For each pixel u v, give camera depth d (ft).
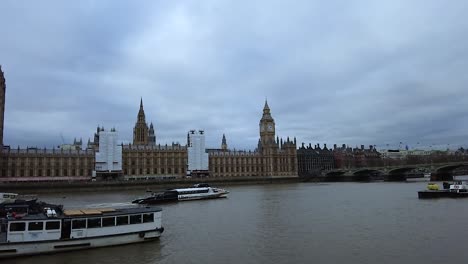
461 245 158.10
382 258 142.00
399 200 336.08
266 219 237.45
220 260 142.41
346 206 299.38
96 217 156.97
